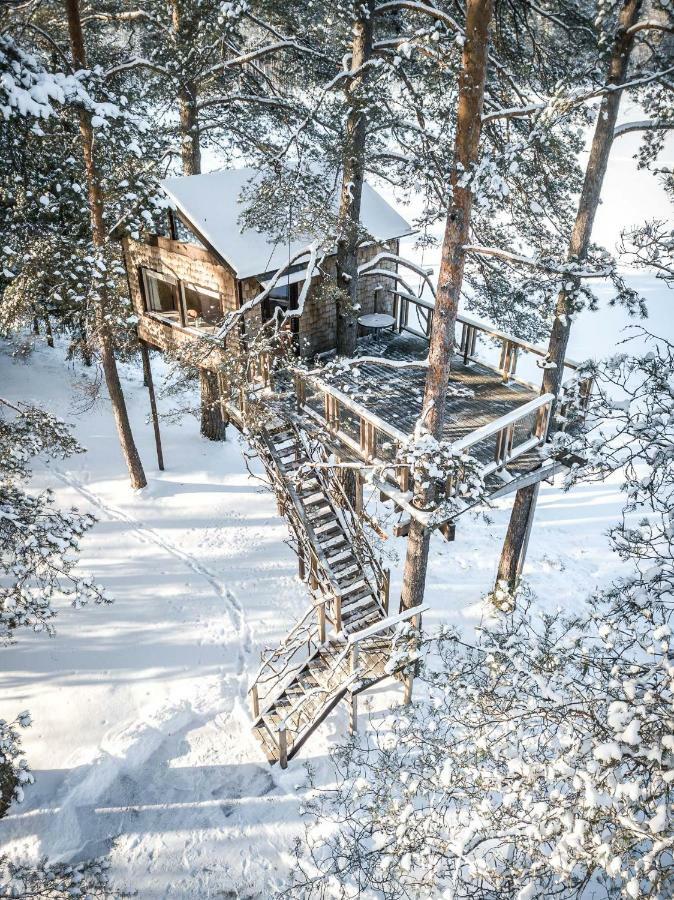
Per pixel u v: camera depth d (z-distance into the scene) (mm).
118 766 11516
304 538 13484
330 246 13195
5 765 9375
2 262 15711
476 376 14703
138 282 16938
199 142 20094
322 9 14766
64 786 11211
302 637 13773
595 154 10438
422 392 13719
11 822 10648
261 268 13500
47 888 8422
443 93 12789
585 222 10797
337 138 13109
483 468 11242
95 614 14484
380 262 16406
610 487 18781
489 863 7191
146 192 13953
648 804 5816
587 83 10195
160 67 17406
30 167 13180
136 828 10641
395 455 11805
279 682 12883
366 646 12578
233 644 13883
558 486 19047
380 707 12547
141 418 21125
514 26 14039
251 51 16906
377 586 13523
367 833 8938
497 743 7367
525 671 7184
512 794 6645
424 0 12359
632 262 9500
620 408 8531
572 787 6445
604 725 6449
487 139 14789
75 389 22141
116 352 19828
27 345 22266
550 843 6914
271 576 15523
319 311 15406
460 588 15391
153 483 18297
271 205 12859
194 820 10750
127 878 9992
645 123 10438
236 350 13703
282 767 11531
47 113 10094
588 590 15258
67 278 16234
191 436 20312
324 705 11531
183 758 11742
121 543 16391
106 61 18656
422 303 15586
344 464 11781
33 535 11008
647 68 10633
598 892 8562
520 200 15516
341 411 13148
